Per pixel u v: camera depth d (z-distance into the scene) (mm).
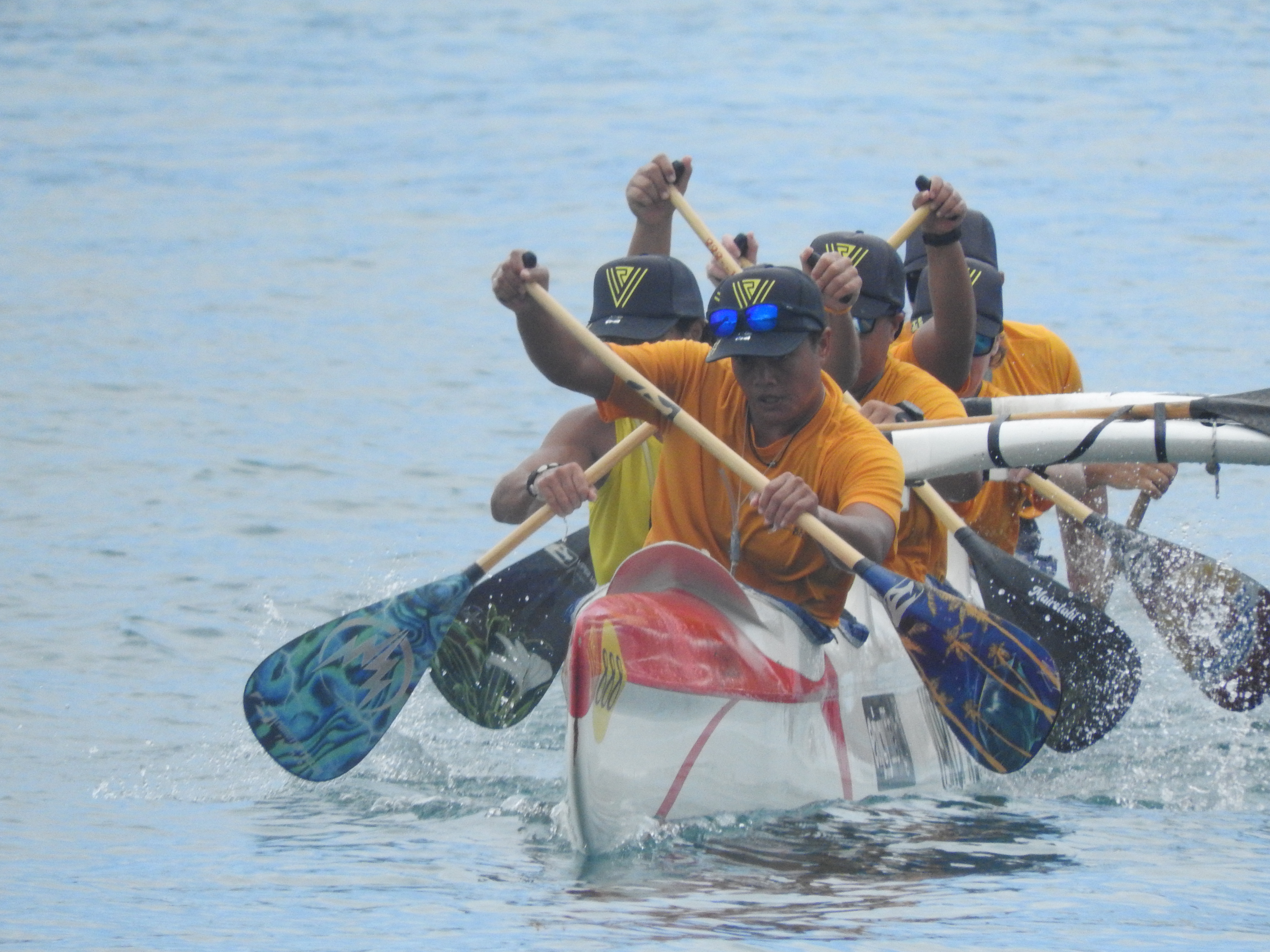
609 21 124438
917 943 14680
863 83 97375
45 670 24969
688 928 15086
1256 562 31172
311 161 78875
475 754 22281
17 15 127188
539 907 15773
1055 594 21797
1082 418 23125
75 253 60844
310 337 49625
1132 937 14859
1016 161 74875
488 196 71188
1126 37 108875
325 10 130250
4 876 16922
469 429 40438
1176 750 22656
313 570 30422
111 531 32375
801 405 18688
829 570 19547
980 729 20438
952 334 25016
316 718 20516
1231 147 75938
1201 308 49812
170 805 19766
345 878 16812
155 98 95812
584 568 22703
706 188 70938
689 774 18078
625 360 19422
